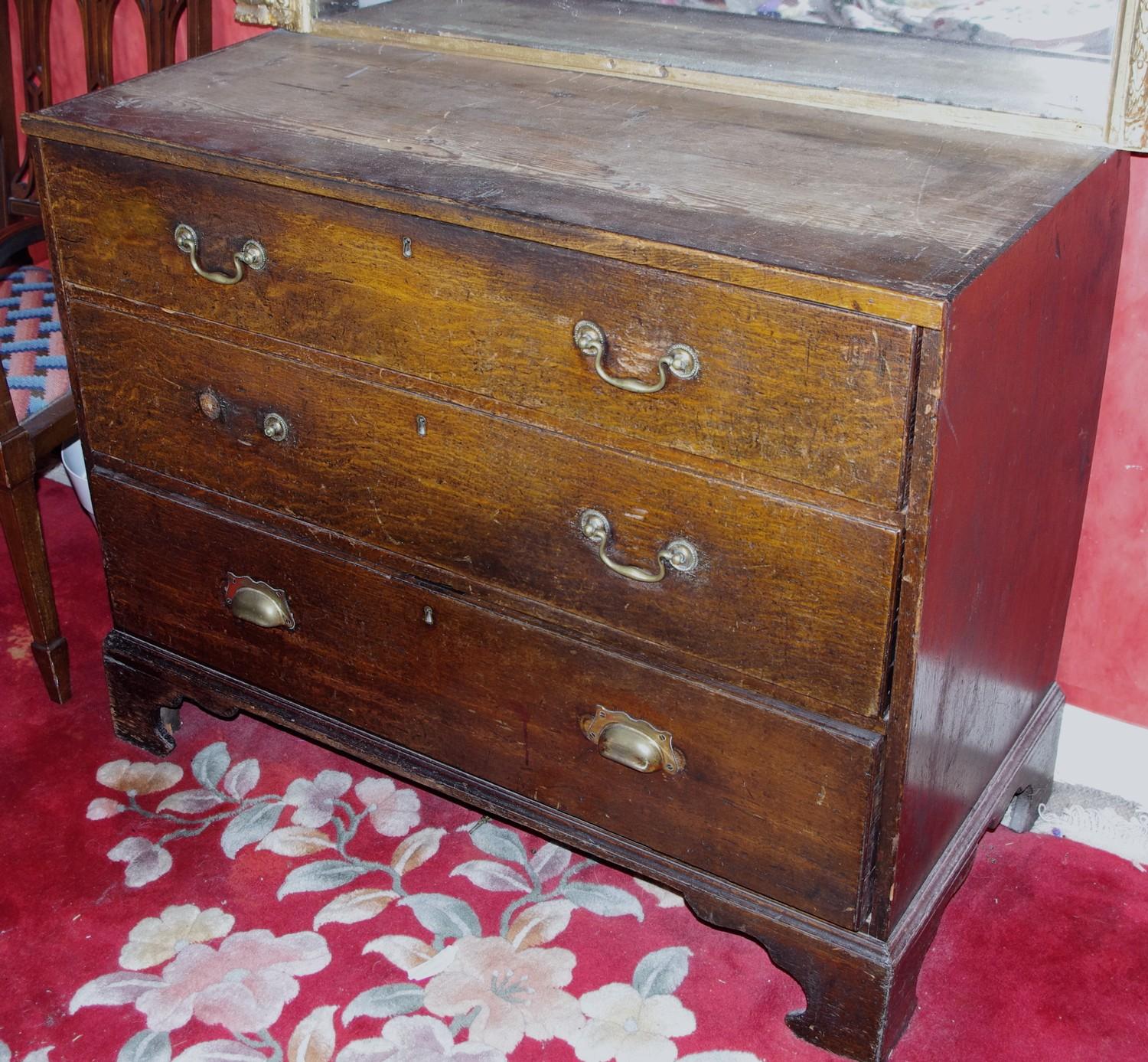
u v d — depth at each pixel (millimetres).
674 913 1742
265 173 1409
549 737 1582
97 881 1780
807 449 1246
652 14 1629
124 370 1678
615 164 1396
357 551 1619
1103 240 1479
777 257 1189
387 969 1654
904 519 1229
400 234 1375
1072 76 1404
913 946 1491
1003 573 1477
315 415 1553
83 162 1550
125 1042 1568
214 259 1519
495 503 1474
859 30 1501
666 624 1422
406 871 1796
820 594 1307
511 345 1367
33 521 1935
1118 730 1878
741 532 1324
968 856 1614
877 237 1229
